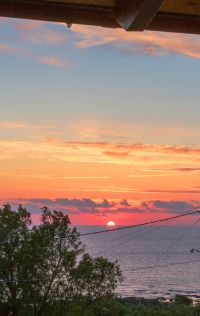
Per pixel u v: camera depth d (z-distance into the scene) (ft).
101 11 6.81
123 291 409.90
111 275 102.73
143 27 6.55
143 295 377.50
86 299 101.71
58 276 99.25
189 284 506.07
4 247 96.99
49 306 99.60
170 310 170.30
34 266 96.73
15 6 6.53
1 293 96.17
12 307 97.71
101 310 111.14
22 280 96.17
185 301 221.05
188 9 6.90
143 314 158.20
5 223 98.48
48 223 100.37
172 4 6.77
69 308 100.32
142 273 648.79
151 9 6.19
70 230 101.14
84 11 6.79
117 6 6.67
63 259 98.84
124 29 6.65
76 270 99.35
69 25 6.88
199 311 163.43
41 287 97.50
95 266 101.09
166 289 445.37
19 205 101.30
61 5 6.61
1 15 6.60
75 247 101.96
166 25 7.18
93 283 101.24
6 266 96.78
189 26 7.18
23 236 99.45
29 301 97.09
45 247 99.40
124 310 142.41
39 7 6.61
